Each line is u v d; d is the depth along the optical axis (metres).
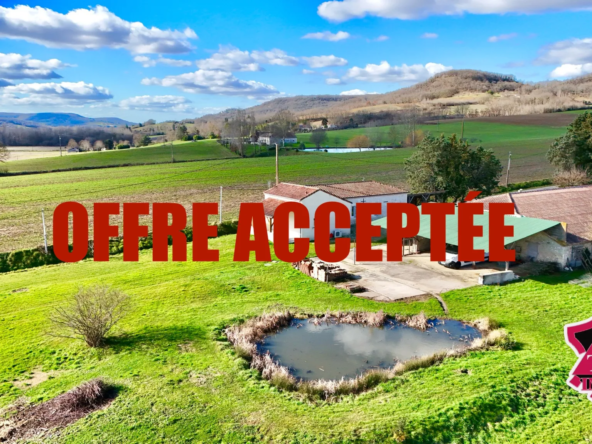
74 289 31.50
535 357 20.19
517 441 15.14
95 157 120.44
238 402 17.20
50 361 21.23
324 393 17.92
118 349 22.08
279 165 99.62
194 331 23.94
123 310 25.42
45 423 16.06
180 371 19.67
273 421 15.99
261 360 20.91
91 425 15.84
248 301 28.55
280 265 35.84
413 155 55.50
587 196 40.19
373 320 25.25
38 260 40.03
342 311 26.48
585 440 15.05
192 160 113.38
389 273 33.56
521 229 32.59
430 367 19.80
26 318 26.53
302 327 25.12
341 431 15.31
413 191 55.06
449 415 16.02
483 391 17.44
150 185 77.81
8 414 16.78
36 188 76.06
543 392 17.56
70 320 22.55
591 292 28.36
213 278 32.97
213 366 20.14
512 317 25.16
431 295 28.84
